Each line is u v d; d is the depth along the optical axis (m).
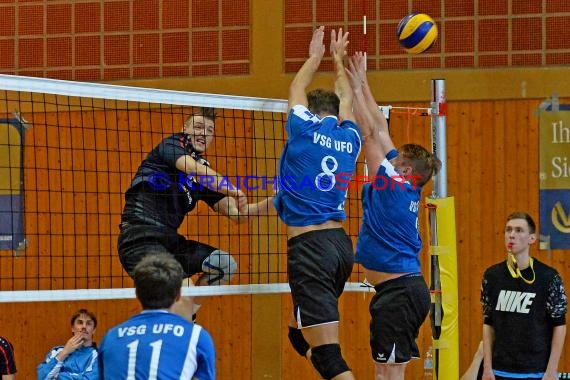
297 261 11.01
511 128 19.19
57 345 20.69
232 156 20.11
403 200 12.29
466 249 19.25
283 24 20.19
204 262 13.66
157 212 13.41
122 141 20.66
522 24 19.19
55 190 20.86
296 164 11.19
